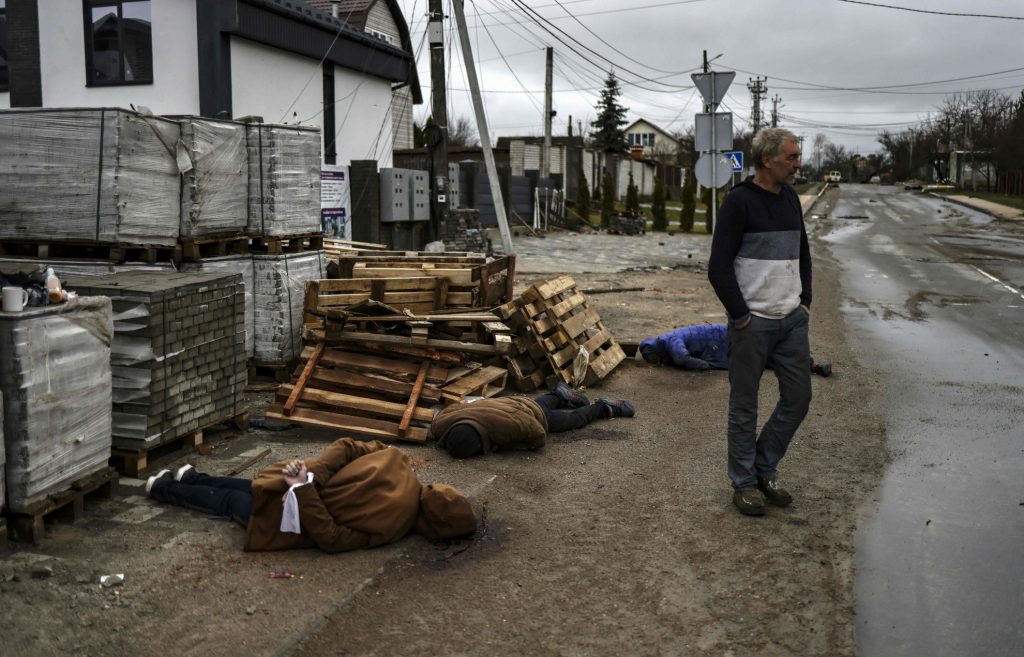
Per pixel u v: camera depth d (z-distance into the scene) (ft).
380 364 22.43
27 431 13.84
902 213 167.32
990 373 29.96
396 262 28.35
